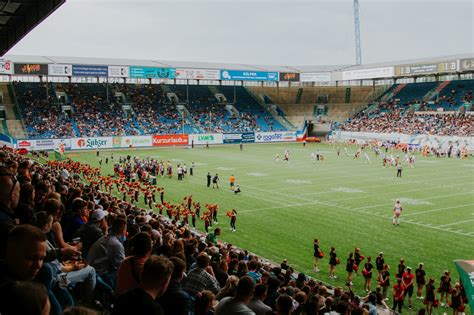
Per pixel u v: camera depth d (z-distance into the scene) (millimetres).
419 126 79875
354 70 90875
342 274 20938
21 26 25562
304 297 10258
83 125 79312
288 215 32031
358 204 35281
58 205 7840
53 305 4781
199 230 28172
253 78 91375
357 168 55188
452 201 36031
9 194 5691
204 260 8320
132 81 98000
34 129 75375
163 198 38094
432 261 22422
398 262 22312
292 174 50625
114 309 4234
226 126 90812
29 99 82125
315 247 21172
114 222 7863
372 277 20578
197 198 38031
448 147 70750
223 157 67000
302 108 100438
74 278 6156
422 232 27516
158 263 4422
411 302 18000
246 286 6121
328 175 49719
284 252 23922
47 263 5035
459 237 26422
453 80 90938
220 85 103625
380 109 92562
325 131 95375
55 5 19172
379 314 16547
